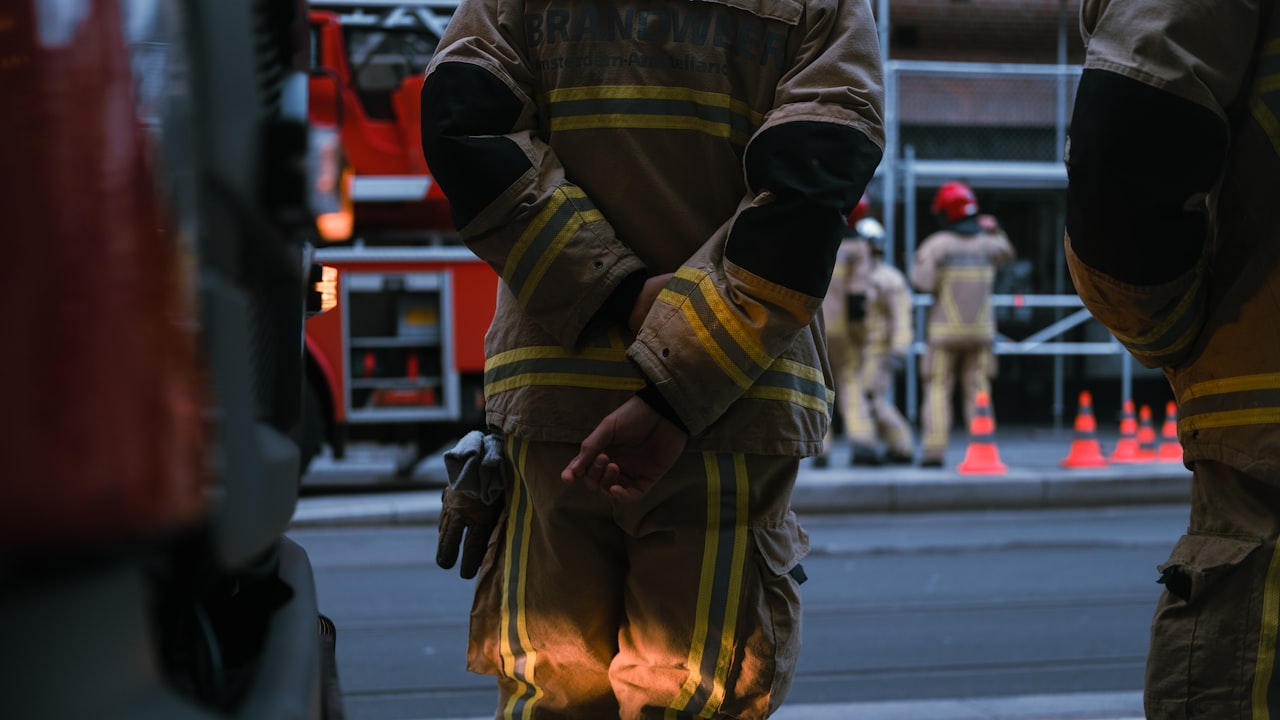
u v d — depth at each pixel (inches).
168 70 41.9
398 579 270.2
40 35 36.9
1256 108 79.7
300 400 59.4
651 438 81.8
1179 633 83.2
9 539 33.6
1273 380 80.0
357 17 381.4
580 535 88.0
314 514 338.0
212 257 44.2
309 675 54.4
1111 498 386.6
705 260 82.1
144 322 35.9
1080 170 79.8
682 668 86.0
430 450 389.1
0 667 34.2
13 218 35.1
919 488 374.9
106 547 34.8
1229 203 81.7
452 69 84.6
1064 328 569.9
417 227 379.9
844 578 275.1
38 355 34.3
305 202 51.4
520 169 83.1
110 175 36.5
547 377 86.3
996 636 224.4
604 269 82.9
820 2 85.2
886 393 426.6
